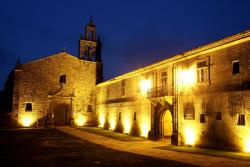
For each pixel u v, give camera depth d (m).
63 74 33.84
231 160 11.01
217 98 14.84
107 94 31.94
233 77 13.94
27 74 31.22
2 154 12.95
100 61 37.41
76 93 34.50
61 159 11.57
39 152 13.73
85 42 37.00
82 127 32.69
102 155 12.95
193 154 13.23
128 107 25.94
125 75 26.77
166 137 20.44
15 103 29.84
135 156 12.65
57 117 33.19
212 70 15.44
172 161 11.11
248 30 12.96
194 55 16.89
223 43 14.65
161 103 19.83
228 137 13.87
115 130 28.38
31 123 30.73
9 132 24.80
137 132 23.67
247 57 13.19
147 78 22.69
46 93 32.22
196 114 16.33
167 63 19.70
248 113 12.83
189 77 17.23
